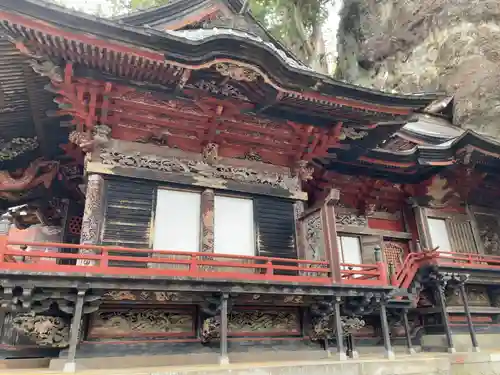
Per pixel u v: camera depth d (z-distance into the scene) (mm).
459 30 23672
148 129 10953
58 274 7406
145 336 9219
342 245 15531
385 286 10484
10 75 9242
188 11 11773
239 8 12594
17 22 7535
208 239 10508
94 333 8781
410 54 28875
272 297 9781
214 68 9766
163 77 9680
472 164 15680
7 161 12055
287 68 10016
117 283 7887
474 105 24672
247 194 11664
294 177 12727
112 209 9930
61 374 6812
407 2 26656
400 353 13312
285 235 11805
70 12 7699
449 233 17078
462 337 14469
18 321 7691
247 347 10070
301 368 8211
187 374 7113
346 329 10617
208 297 8922
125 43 8484
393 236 16359
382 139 13398
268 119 11711
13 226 15836
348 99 11148
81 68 9008
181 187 10891
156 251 8617
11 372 7129
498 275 15320
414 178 16438
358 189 16312
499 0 21422
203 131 11391
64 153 12211
